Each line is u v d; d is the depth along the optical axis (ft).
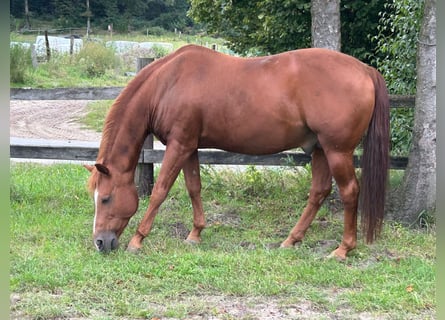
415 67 21.57
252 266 14.99
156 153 21.06
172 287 13.83
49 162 28.60
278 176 22.41
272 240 17.70
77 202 21.34
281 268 14.94
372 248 16.69
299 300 13.25
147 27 166.20
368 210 15.34
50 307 12.46
